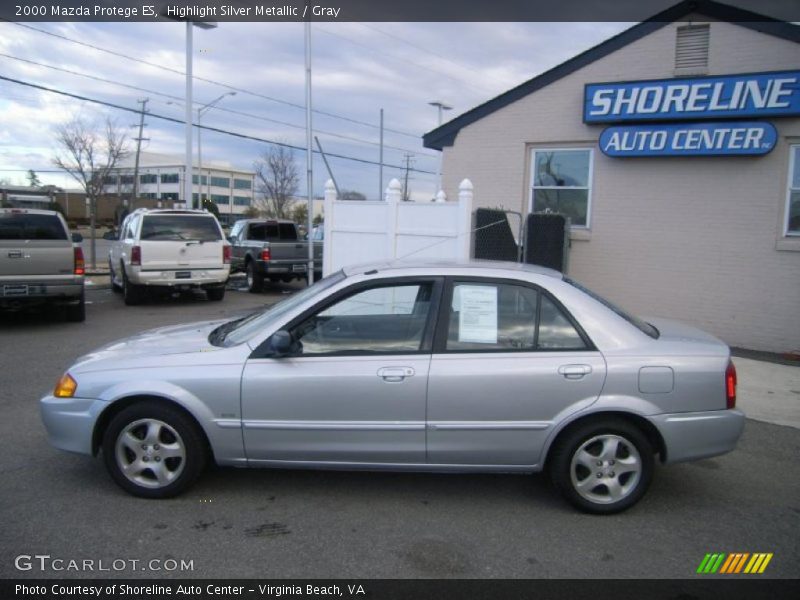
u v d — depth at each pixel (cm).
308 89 1590
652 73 983
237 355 418
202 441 423
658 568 352
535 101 1070
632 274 1024
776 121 910
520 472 418
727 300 966
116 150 3422
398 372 404
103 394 417
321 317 424
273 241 1738
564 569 348
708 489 463
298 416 409
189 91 2000
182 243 1348
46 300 1079
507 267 443
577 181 1062
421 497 438
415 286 427
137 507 412
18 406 625
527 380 401
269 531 385
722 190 955
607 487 410
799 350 925
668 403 404
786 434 587
